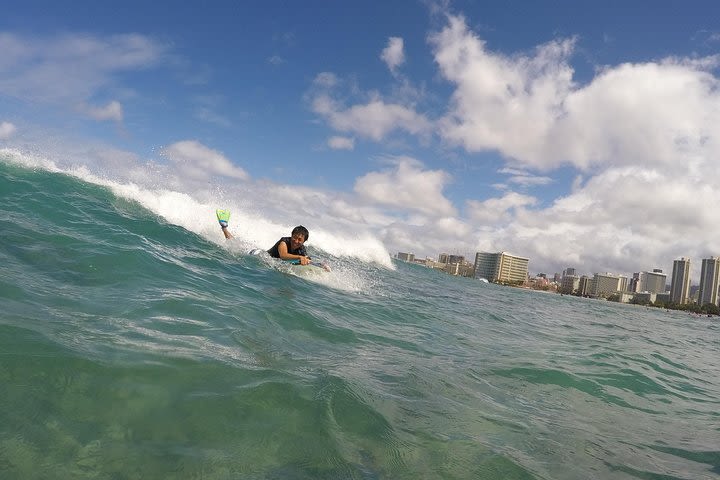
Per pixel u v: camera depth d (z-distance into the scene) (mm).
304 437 2354
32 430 1885
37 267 4238
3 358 2336
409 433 2707
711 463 3148
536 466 2600
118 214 8391
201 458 1967
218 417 2342
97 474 1719
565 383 4887
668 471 2883
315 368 3500
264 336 4094
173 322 3709
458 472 2348
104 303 3730
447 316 8672
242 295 5586
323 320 5500
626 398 4773
